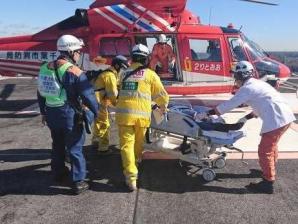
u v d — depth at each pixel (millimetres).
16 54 10750
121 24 10031
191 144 5531
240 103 5020
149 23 10016
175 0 9734
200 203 4664
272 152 4910
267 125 4852
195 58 10109
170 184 5230
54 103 4832
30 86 15258
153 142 5781
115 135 7680
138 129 5078
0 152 6672
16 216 4344
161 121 5527
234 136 5348
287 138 7340
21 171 5746
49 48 10570
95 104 4887
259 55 10586
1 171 5746
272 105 4871
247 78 5098
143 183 5262
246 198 4809
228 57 10180
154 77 5035
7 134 7930
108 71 6000
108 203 4668
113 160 6191
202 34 10086
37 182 5324
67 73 4766
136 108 4953
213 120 5633
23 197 4848
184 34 10039
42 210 4488
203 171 5277
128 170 4977
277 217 4320
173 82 10102
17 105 11219
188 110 5824
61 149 5238
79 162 4910
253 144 7008
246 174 5578
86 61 10141
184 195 4891
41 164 6055
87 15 10031
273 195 4898
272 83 10336
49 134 7895
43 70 4902
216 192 4980
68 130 4867
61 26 10539
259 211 4465
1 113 10102
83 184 4957
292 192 4984
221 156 5664
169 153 5602
